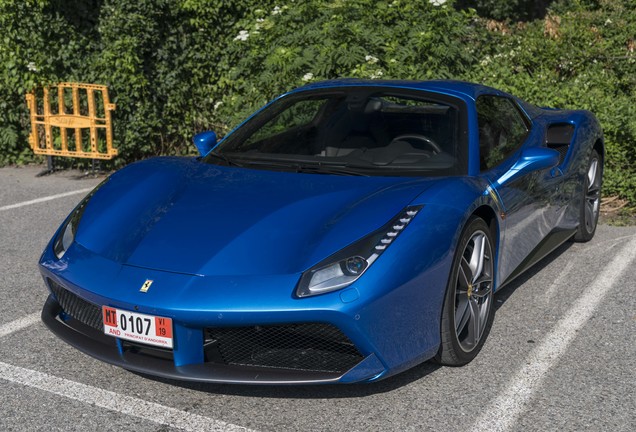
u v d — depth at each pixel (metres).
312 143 3.96
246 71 7.48
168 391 3.17
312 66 6.85
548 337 3.75
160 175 3.78
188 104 8.56
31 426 2.88
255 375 2.91
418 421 2.92
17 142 8.43
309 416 2.96
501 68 7.57
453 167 3.70
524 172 3.96
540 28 11.20
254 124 4.29
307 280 2.83
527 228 4.17
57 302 3.53
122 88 7.93
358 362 2.89
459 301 3.35
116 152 7.91
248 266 2.91
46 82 7.91
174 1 8.30
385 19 7.22
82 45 8.11
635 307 4.16
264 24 7.33
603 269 4.81
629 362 3.46
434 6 7.14
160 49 8.24
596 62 9.86
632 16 11.64
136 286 2.94
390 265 2.87
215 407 3.03
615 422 2.92
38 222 6.01
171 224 3.23
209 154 4.14
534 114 4.98
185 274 2.93
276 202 3.31
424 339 3.06
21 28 7.84
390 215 3.08
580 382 3.26
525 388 3.20
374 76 6.73
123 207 3.47
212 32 8.56
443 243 3.08
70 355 3.53
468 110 4.02
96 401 3.08
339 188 3.43
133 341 2.96
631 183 6.30
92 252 3.22
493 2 13.95
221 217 3.22
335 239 2.97
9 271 4.78
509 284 4.54
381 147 3.85
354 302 2.76
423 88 4.22
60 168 8.25
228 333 2.92
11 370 3.36
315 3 7.32
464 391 3.17
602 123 6.45
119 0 7.95
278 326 2.84
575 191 4.98
